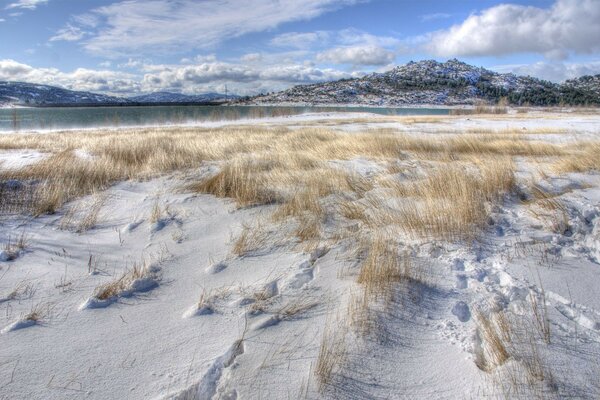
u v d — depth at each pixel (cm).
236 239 493
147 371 269
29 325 320
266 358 279
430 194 622
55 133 2031
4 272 411
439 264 412
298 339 299
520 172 798
